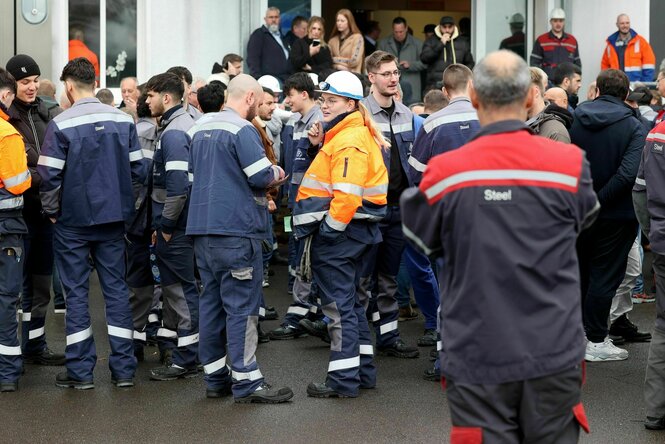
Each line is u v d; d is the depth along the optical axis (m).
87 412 7.93
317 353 9.91
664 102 14.75
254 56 16.16
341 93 8.06
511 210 4.74
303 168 8.84
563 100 9.65
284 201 14.99
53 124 8.38
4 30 14.57
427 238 4.91
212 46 16.39
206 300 8.22
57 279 11.62
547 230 4.76
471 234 4.75
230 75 14.02
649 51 17.53
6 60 14.58
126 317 8.69
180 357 9.02
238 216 7.90
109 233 8.61
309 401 8.22
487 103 4.90
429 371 8.84
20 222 8.45
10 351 8.51
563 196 4.77
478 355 4.73
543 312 4.74
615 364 9.48
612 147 9.13
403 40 17.66
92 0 15.70
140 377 9.05
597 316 9.46
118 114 8.60
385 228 9.24
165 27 16.00
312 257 8.26
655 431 7.50
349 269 8.24
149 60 15.94
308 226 8.15
